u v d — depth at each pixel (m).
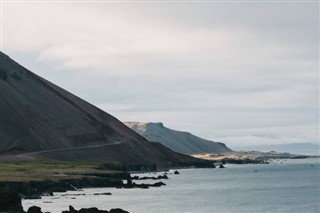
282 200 140.88
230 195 154.62
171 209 119.44
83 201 128.25
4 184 131.50
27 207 112.56
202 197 147.00
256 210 120.94
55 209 111.56
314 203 134.12
